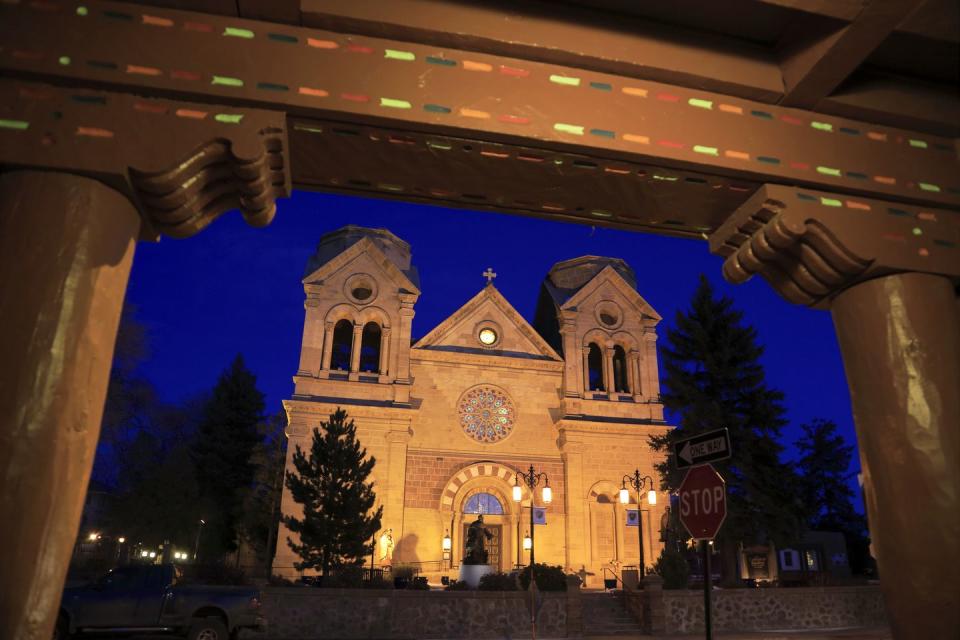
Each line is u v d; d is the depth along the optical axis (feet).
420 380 133.59
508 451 132.46
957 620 13.96
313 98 13.82
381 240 145.69
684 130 15.69
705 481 24.89
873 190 16.46
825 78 15.88
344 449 94.32
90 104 12.99
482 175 16.26
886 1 13.70
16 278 11.79
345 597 79.97
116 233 13.01
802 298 17.78
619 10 15.87
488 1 15.11
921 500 14.61
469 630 81.92
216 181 14.58
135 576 58.08
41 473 11.15
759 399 100.27
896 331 15.87
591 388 150.92
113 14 13.53
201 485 157.99
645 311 148.05
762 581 108.88
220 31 13.89
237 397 172.55
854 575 167.22
